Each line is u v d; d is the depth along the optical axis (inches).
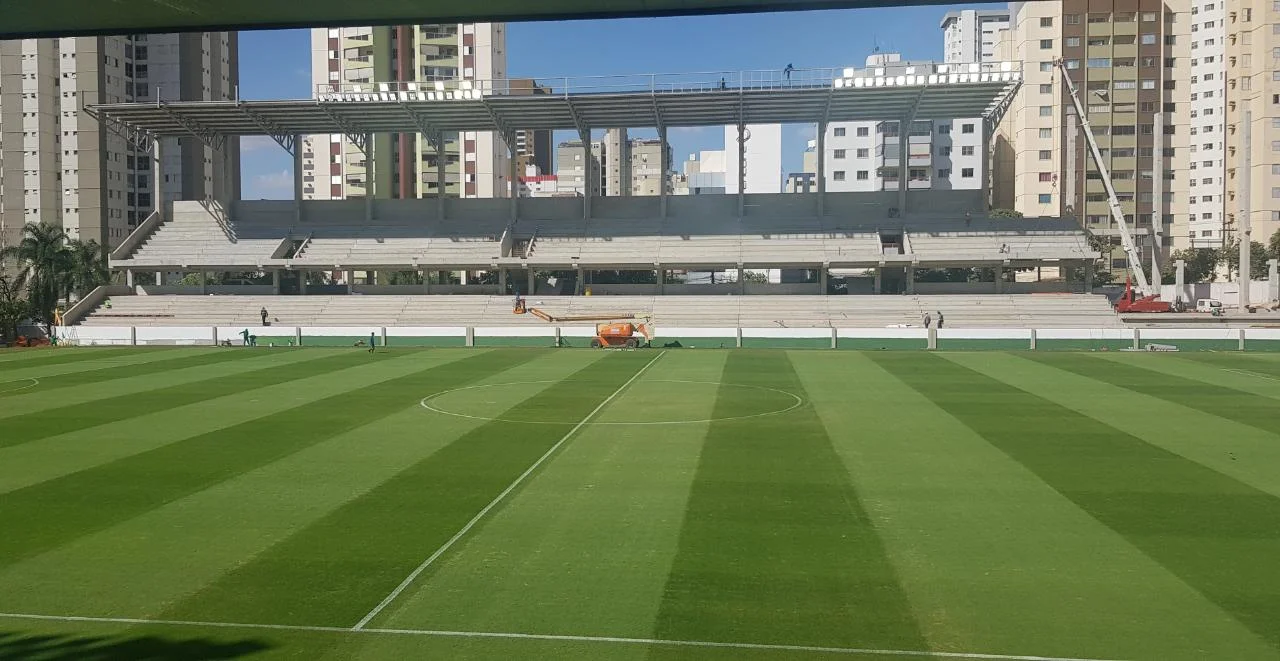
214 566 439.2
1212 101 4183.1
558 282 2458.2
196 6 348.5
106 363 1443.2
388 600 390.6
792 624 360.8
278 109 2167.8
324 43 3868.1
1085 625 358.0
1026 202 3801.7
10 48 3486.7
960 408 928.3
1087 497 561.0
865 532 488.7
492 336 1780.3
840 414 894.4
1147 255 3720.5
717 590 399.9
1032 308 2004.2
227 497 575.8
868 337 1695.4
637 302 2117.4
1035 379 1171.3
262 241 2380.7
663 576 418.6
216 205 2488.9
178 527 508.4
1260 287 2640.3
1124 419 853.2
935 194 2377.0
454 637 349.7
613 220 2406.5
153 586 411.8
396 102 2079.2
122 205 3688.5
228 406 964.6
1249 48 3823.8
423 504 554.6
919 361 1422.2
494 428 822.5
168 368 1358.3
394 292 2365.9
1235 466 646.5
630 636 349.1
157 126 2317.9
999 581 409.7
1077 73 3769.7
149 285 2380.7
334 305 2176.4
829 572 422.9
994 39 5659.5
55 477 634.8
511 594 396.8
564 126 2343.8
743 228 2331.4
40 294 2145.7
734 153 5108.3
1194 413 886.4
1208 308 2351.1
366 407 952.9
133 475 639.8
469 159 3833.7
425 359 1492.4
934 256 2143.2
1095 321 1966.0
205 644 345.4
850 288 2362.2
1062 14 3772.1
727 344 1734.7
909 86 1964.8
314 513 536.4
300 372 1295.5
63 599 396.8
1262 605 377.7
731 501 557.0
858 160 4414.4
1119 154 3769.7
